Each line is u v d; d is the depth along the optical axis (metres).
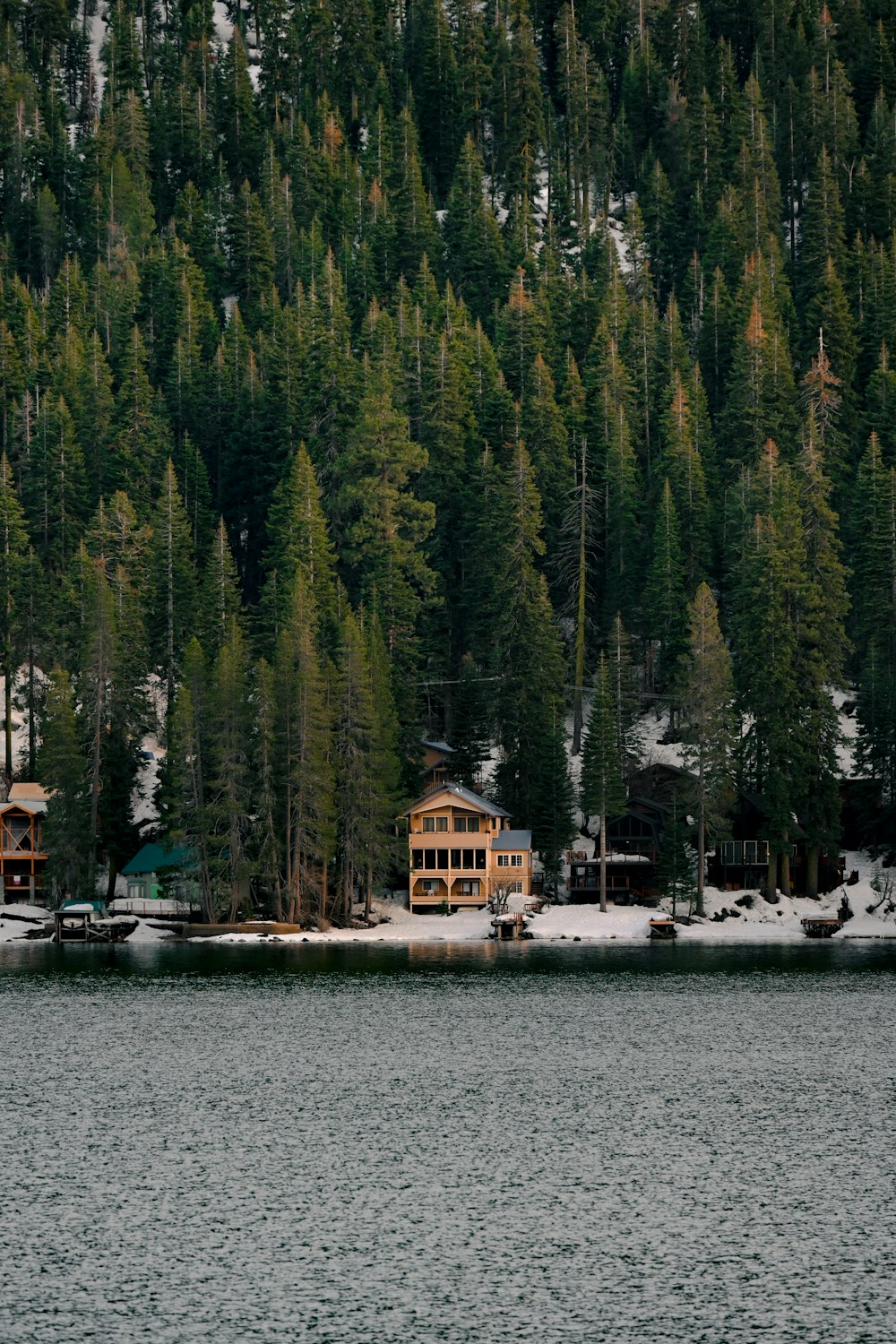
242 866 131.25
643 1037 79.25
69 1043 77.62
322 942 131.62
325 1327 39.69
